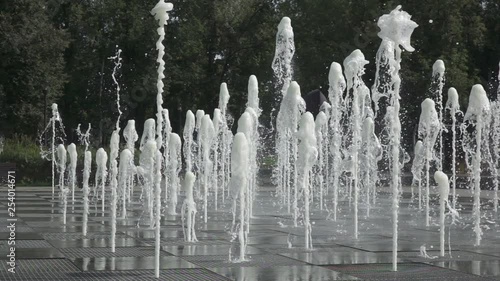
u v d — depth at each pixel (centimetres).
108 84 6300
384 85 4641
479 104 1444
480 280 1004
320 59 5491
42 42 5275
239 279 991
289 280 984
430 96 4991
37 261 1145
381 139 3806
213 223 1827
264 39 6341
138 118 6394
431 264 1154
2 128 5297
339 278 1007
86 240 1438
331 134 2941
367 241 1470
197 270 1065
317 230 1681
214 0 6278
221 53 6519
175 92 6419
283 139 2505
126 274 1023
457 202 2742
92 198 2870
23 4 5222
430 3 5144
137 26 6178
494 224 1902
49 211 2211
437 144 4166
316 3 5597
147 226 1731
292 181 2673
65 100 6519
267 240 1464
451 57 5084
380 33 1116
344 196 3009
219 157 3092
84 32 6272
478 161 1455
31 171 4134
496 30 5759
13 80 5244
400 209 2406
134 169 2266
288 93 1616
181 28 6284
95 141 6378
